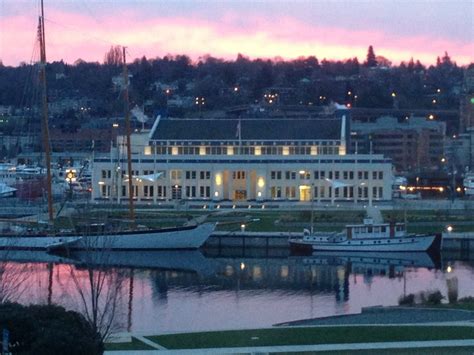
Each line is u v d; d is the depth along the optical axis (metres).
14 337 71.38
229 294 158.12
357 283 169.75
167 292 158.75
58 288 149.00
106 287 155.50
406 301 139.25
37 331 71.56
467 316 115.94
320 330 102.81
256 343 97.19
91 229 199.12
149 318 134.62
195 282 170.75
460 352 92.19
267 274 181.38
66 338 70.38
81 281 156.12
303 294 158.25
